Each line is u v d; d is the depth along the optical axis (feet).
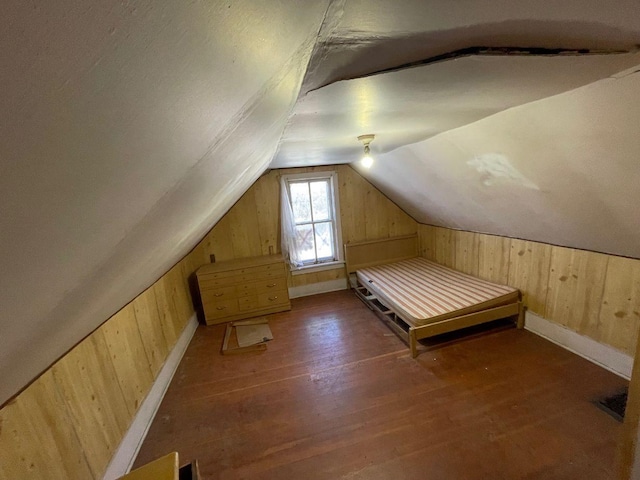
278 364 9.00
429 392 7.23
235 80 1.51
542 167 5.95
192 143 1.71
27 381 3.63
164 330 8.93
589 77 3.68
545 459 5.37
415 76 3.27
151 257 3.82
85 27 0.65
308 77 2.95
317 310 12.47
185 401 7.72
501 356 8.29
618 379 7.01
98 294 2.75
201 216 5.02
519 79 3.68
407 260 14.73
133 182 1.49
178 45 0.97
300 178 13.25
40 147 0.80
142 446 6.45
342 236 14.16
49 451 4.20
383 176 11.98
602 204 5.85
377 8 1.89
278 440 6.30
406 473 5.38
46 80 0.67
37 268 1.32
